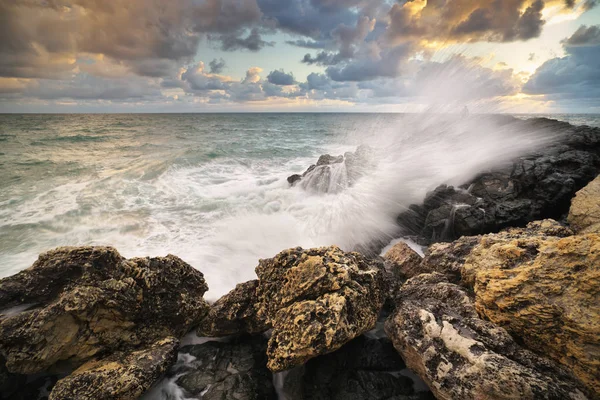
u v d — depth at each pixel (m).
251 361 4.50
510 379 3.02
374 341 4.65
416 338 3.88
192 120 84.56
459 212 7.63
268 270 4.97
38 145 26.78
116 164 18.11
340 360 4.32
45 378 4.22
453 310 4.23
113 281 4.50
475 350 3.39
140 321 4.68
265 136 37.66
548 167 7.86
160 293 4.89
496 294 3.80
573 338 3.18
